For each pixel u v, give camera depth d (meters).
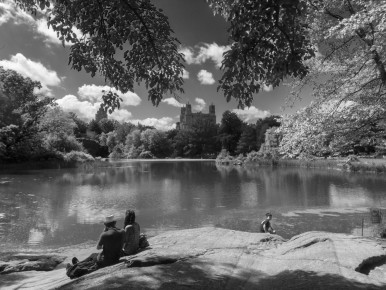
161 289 5.61
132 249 8.23
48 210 21.44
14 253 11.57
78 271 7.16
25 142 59.19
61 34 6.70
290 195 29.31
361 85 14.21
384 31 11.37
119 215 20.36
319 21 13.53
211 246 8.78
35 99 62.34
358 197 28.25
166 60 6.93
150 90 7.09
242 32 5.11
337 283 5.67
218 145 154.62
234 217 20.17
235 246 8.80
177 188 33.69
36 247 13.59
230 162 86.00
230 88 5.55
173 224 18.31
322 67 14.38
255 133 145.88
